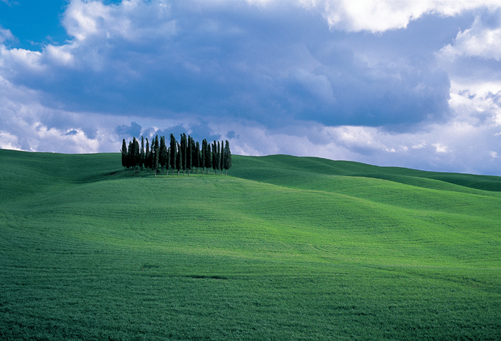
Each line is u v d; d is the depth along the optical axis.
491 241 33.97
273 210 47.47
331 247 30.89
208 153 95.56
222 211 45.28
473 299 16.06
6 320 13.51
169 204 49.91
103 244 26.55
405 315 14.62
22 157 125.94
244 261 22.50
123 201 52.34
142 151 94.25
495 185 114.81
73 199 52.75
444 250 31.27
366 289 17.48
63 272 19.22
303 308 15.29
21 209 46.41
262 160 161.50
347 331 13.46
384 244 32.88
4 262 20.56
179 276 19.11
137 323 13.64
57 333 12.76
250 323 13.88
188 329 13.32
